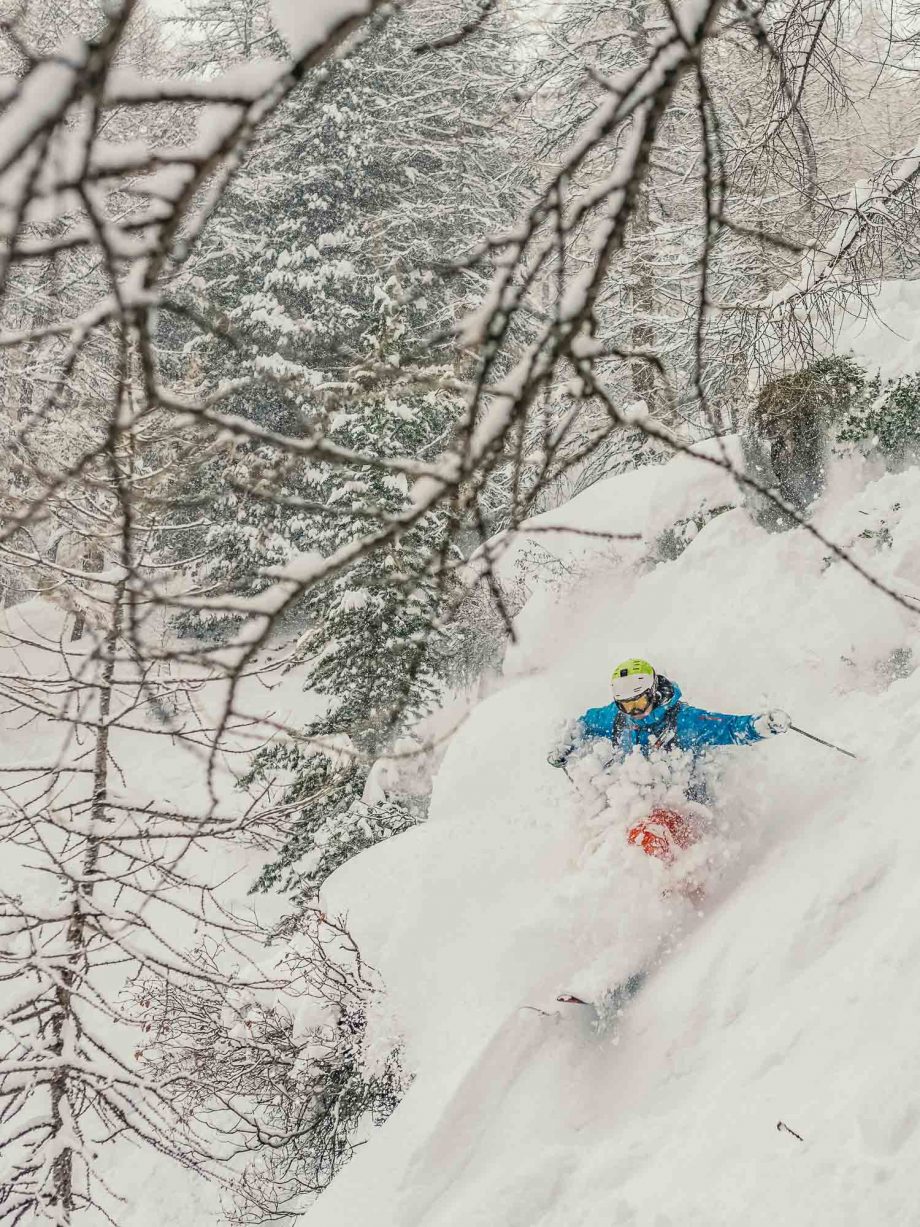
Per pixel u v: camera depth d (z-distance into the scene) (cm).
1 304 86
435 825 773
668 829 529
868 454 787
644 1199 371
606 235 113
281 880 1098
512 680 949
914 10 663
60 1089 512
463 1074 518
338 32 93
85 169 84
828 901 446
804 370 812
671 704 551
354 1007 652
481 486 119
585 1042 502
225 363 1080
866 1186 300
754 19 119
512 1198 420
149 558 466
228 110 94
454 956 638
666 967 502
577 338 114
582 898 542
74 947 513
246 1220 694
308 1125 682
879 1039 353
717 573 856
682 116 875
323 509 125
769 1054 396
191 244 100
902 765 507
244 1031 688
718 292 1127
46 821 497
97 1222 790
